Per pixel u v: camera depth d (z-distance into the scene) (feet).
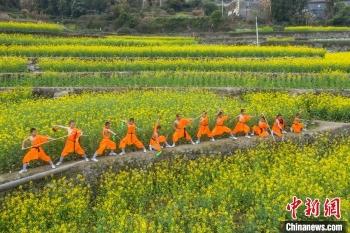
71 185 50.21
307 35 161.68
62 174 51.90
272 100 79.25
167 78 92.07
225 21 203.31
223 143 62.03
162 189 51.11
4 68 92.63
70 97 80.64
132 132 56.59
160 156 57.57
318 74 92.17
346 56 111.14
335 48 138.00
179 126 59.82
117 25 192.34
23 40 120.06
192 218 43.04
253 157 57.47
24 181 49.32
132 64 99.76
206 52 116.47
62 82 90.48
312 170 51.24
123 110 67.41
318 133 67.51
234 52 116.98
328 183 48.49
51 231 42.32
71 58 107.04
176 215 43.62
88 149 56.80
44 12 200.75
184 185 52.54
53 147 55.21
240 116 63.82
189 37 165.07
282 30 177.37
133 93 83.76
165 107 70.69
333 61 99.81
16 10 191.21
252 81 91.50
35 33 139.23
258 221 42.47
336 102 76.69
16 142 53.72
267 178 50.93
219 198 47.24
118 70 98.94
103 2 210.18
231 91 89.71
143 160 56.49
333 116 75.92
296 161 55.36
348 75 90.07
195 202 47.09
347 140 66.49
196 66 101.45
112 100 74.18
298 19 210.59
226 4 249.75
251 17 215.51
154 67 100.78
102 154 56.80
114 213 45.60
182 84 91.71
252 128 66.28
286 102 77.82
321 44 138.82
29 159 50.78
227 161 57.26
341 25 201.46
